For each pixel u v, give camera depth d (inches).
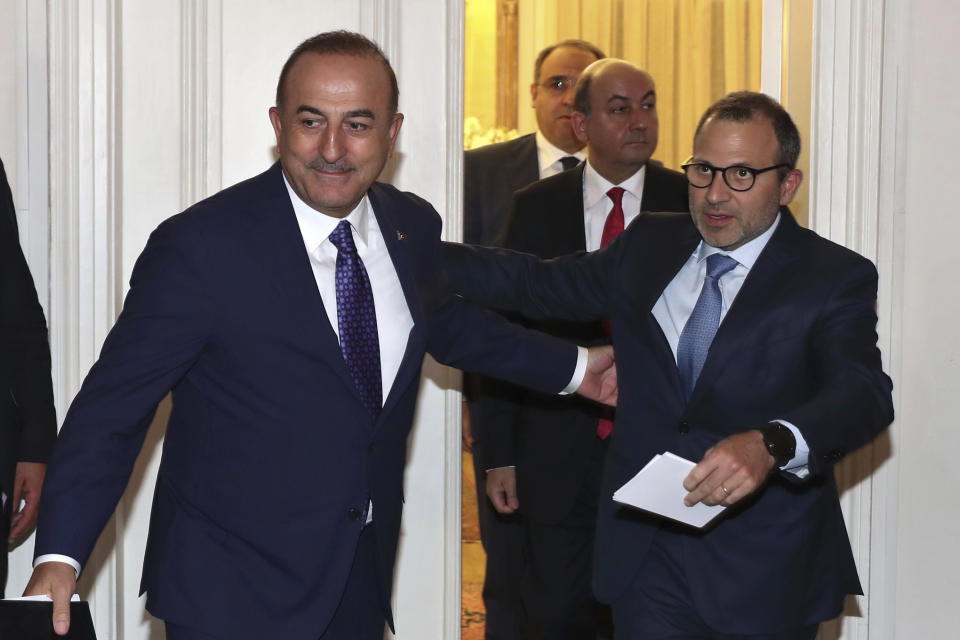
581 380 108.4
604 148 137.3
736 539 96.7
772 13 148.6
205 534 86.5
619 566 100.3
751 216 96.7
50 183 127.3
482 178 179.6
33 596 76.7
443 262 108.6
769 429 87.3
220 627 84.9
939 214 138.6
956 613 139.3
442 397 137.7
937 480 139.3
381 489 90.2
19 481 108.2
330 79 84.2
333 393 86.8
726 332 96.6
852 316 95.3
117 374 82.9
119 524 129.2
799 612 96.1
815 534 97.3
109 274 128.7
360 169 85.8
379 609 94.6
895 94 138.6
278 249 86.8
